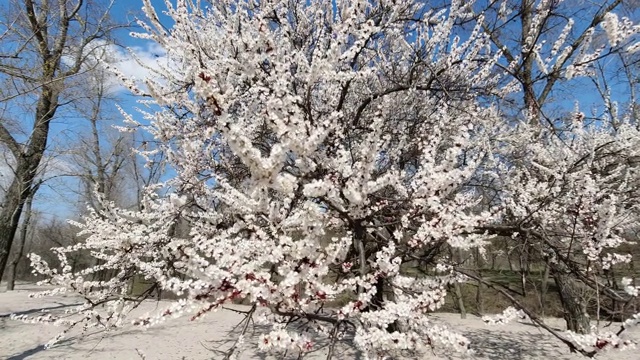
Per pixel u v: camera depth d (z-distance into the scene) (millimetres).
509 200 4379
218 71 3340
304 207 2111
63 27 9883
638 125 7871
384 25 4473
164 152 4777
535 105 4418
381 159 5113
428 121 4977
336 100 4500
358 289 2676
